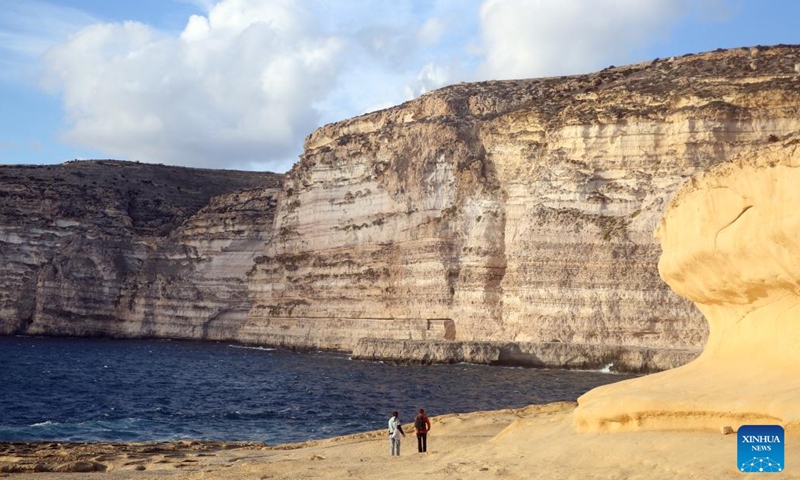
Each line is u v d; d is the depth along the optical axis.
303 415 48.94
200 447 33.47
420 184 95.12
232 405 54.56
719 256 17.25
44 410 53.25
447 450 25.81
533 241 81.94
